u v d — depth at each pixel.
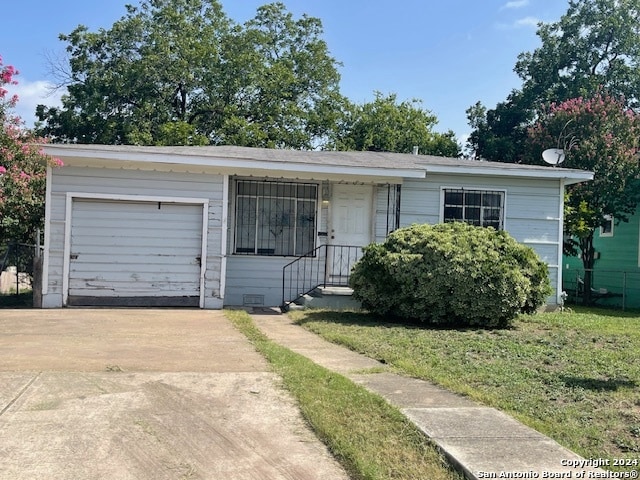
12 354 6.26
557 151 15.57
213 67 28.38
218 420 4.34
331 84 32.66
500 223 13.32
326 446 3.92
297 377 5.45
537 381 5.77
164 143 25.41
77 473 3.40
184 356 6.40
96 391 4.93
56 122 28.50
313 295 11.94
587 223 17.38
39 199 11.91
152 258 11.07
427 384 5.48
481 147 30.53
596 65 27.62
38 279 11.26
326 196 12.84
